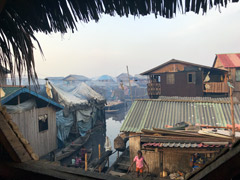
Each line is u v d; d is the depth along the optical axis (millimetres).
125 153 13703
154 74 25828
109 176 1017
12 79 1834
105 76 70750
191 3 1413
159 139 9016
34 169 1147
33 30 1803
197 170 890
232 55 26266
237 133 8336
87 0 1616
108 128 30125
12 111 11094
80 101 21516
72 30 1788
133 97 57969
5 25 1710
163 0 1453
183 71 23891
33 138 12594
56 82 52031
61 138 16969
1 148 1336
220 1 1348
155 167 9945
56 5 1665
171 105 12492
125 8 1579
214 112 11281
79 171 1079
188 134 8648
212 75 25219
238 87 22422
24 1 1511
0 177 1277
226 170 737
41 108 13562
